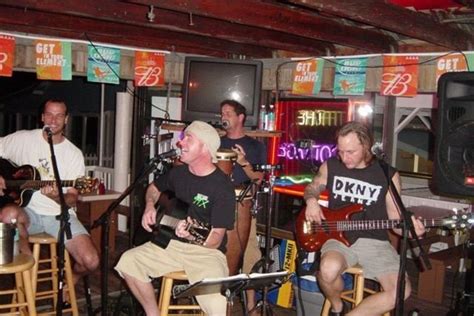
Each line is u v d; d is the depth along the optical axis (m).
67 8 3.20
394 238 4.32
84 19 3.90
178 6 2.96
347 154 3.03
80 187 3.49
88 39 4.39
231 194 2.80
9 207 3.32
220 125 3.88
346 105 4.98
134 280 2.79
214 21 3.83
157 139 4.46
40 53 4.27
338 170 3.16
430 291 4.38
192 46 4.58
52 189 3.34
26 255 2.82
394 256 3.04
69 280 3.43
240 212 3.38
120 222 6.32
